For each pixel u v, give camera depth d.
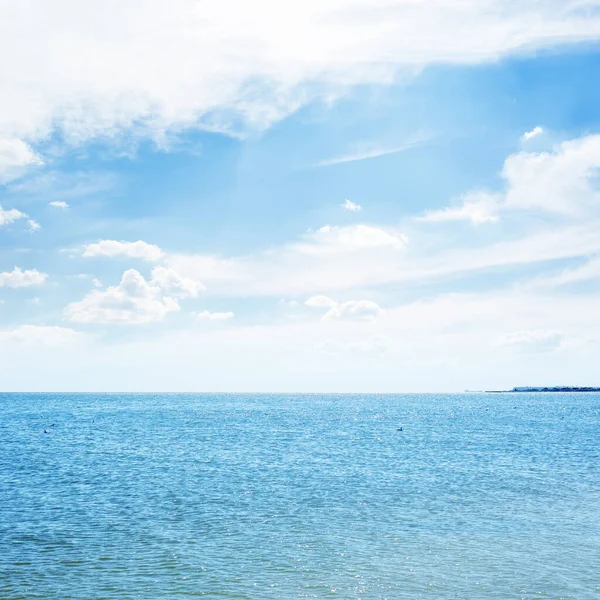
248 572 28.52
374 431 119.62
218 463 67.00
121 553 31.44
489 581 27.22
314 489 49.53
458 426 134.88
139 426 134.50
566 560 30.12
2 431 118.44
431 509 41.66
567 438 100.38
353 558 30.48
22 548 32.31
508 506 42.62
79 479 55.19
